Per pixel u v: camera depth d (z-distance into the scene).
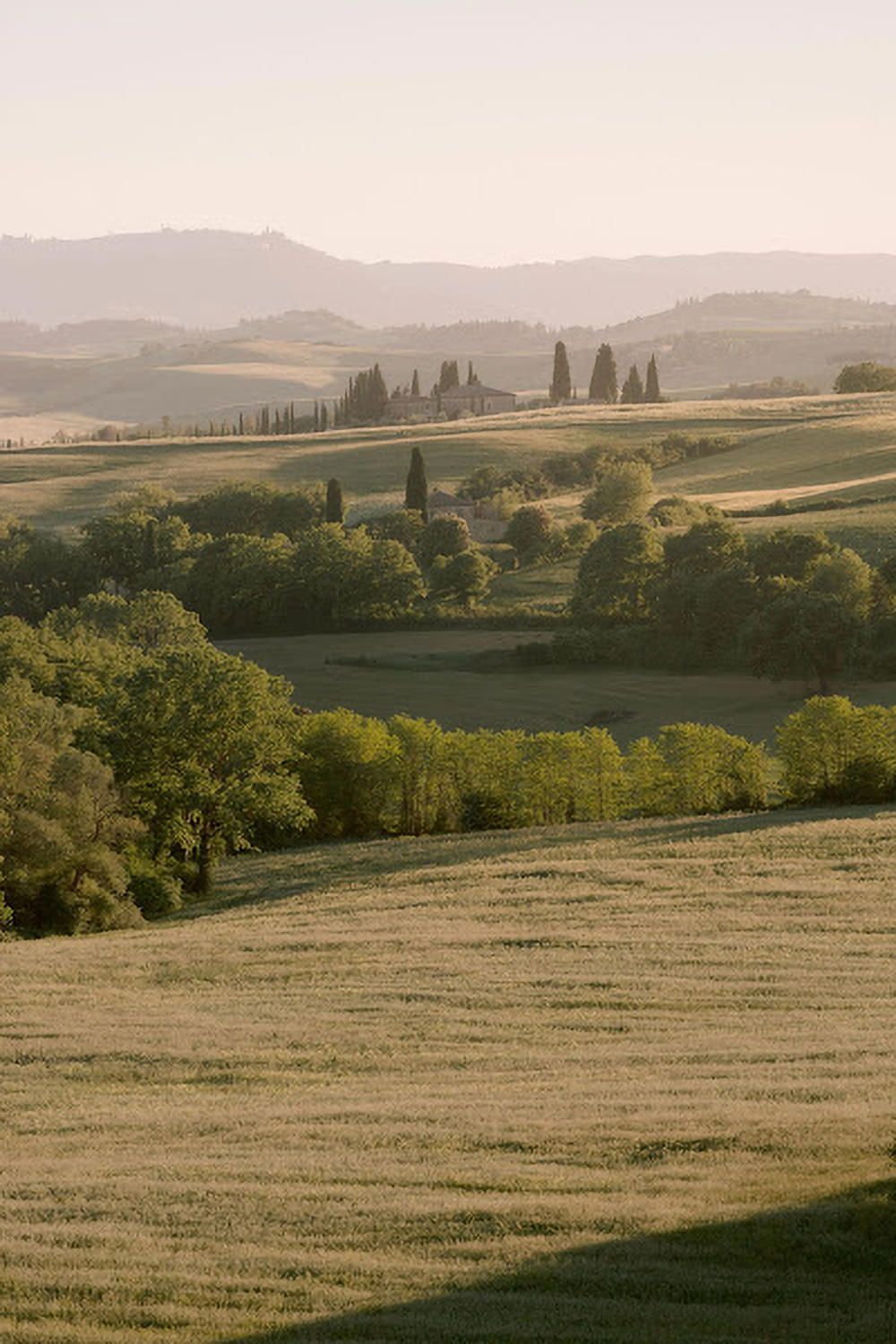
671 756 123.25
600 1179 42.38
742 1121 46.81
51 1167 45.97
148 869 107.56
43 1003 71.69
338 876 105.69
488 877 97.62
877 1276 35.59
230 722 116.25
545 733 127.38
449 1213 39.91
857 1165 42.16
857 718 119.50
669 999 67.44
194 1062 60.16
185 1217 40.56
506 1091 52.97
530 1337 32.72
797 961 73.56
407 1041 62.00
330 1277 36.47
